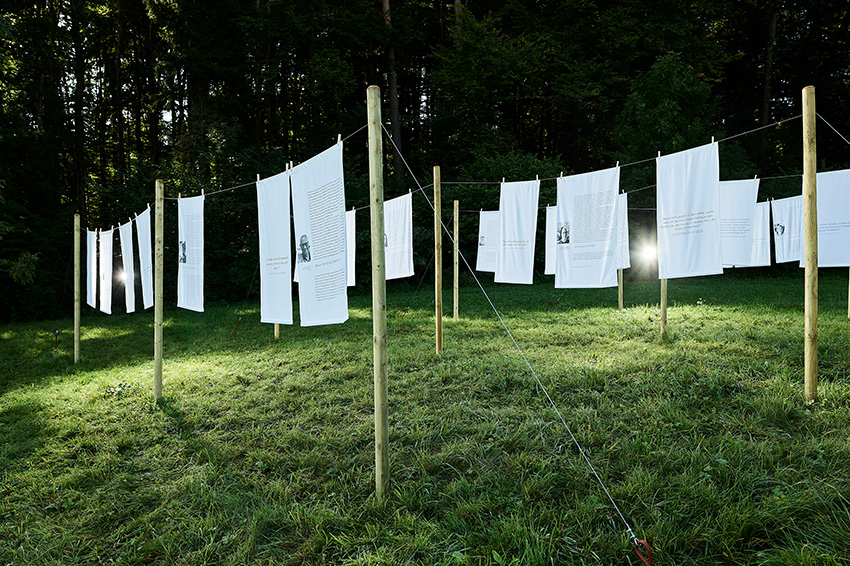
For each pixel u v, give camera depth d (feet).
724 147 75.51
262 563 10.31
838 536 9.44
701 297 43.96
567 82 76.02
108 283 31.09
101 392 22.43
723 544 9.52
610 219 21.83
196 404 20.10
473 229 71.51
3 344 39.58
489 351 25.18
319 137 81.00
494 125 89.35
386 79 96.84
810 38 96.17
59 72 82.43
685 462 12.71
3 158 63.46
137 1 89.04
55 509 13.01
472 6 95.25
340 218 13.34
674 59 66.54
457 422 16.06
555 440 14.44
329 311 14.06
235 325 41.57
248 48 78.59
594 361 21.99
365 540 10.61
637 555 9.54
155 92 93.61
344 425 16.78
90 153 93.45
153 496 13.23
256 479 13.65
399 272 28.02
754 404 15.70
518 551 9.83
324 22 77.97
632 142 69.10
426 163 92.12
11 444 17.03
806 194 15.79
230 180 72.28
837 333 23.90
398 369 22.82
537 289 58.44
